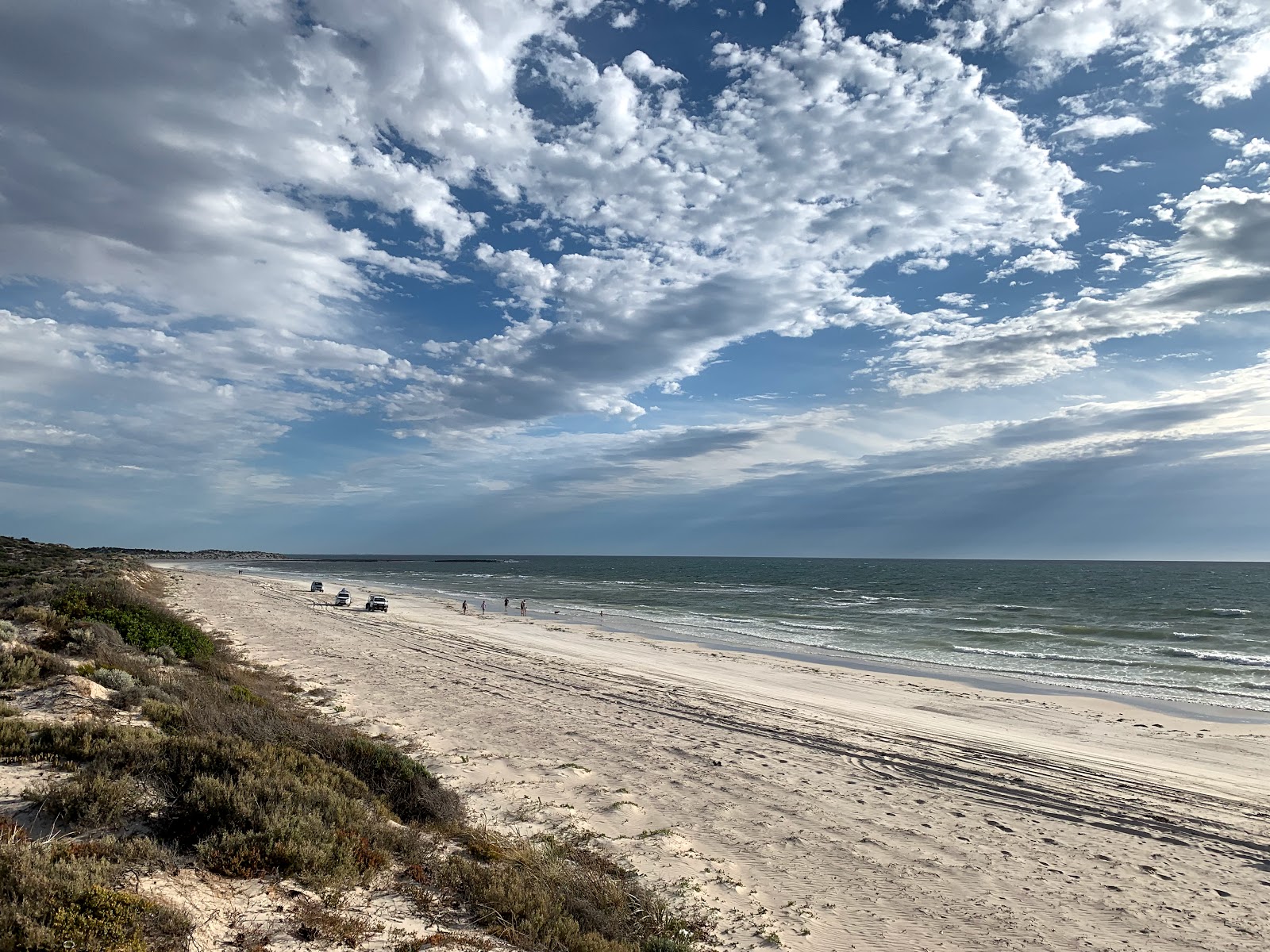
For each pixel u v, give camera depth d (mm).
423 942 5066
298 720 12000
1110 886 8656
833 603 63094
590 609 55781
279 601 48375
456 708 16516
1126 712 20250
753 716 17969
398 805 8273
